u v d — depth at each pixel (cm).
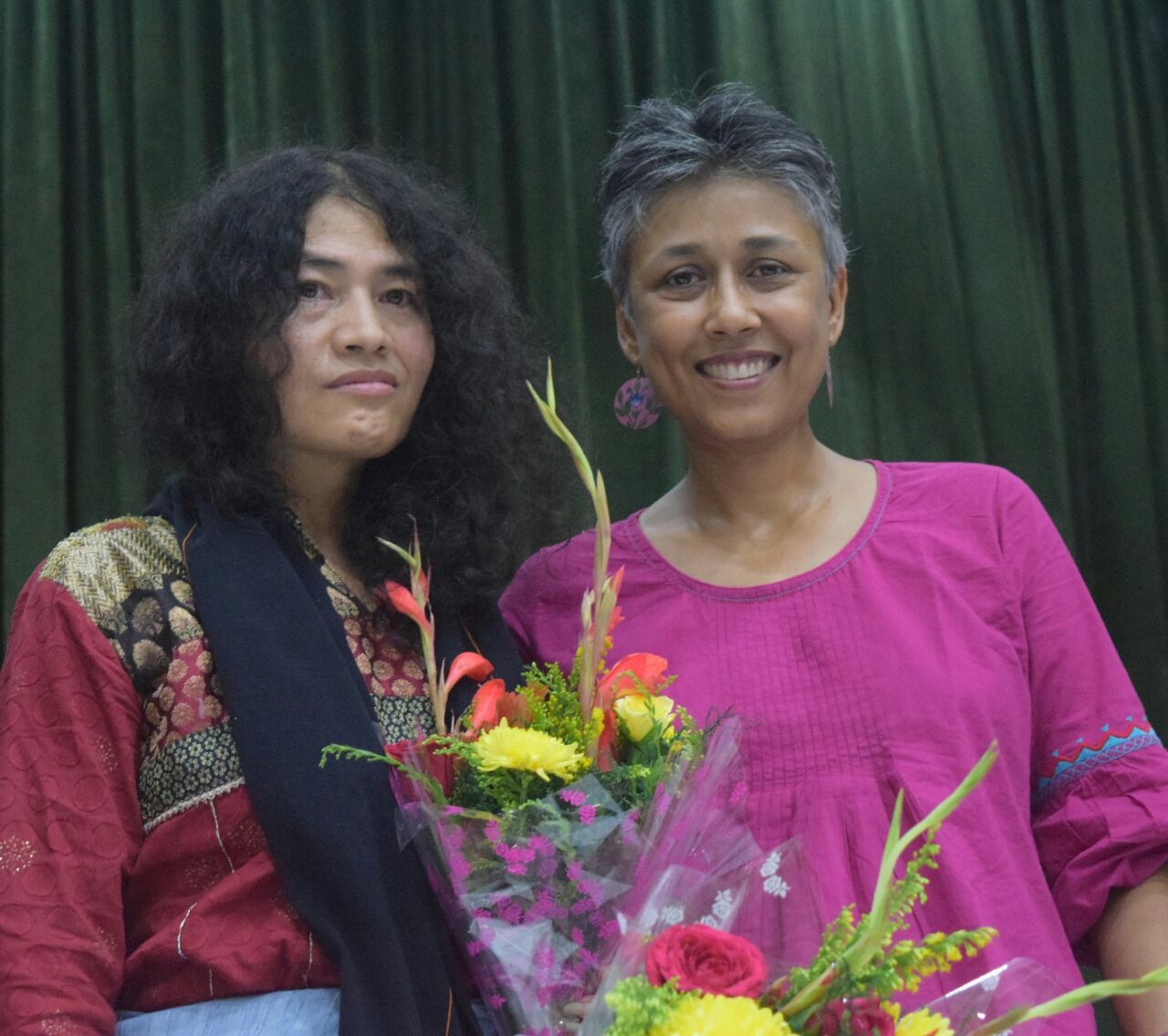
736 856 146
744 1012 115
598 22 360
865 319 354
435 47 359
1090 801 171
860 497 191
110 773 152
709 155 183
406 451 182
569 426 219
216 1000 148
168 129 346
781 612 182
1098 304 359
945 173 359
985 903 162
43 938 143
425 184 189
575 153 355
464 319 179
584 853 139
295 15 348
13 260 340
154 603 158
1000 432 351
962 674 173
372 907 147
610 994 119
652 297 187
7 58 345
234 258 166
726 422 184
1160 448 357
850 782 170
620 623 188
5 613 330
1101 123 361
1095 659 177
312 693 154
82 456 342
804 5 356
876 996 121
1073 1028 158
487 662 159
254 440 168
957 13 361
